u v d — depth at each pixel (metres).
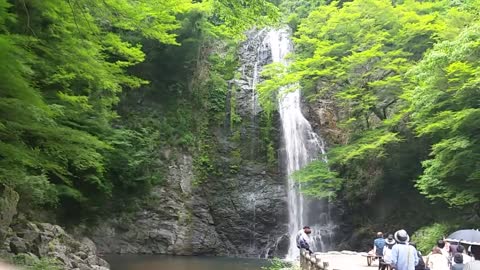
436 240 22.00
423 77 19.50
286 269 18.83
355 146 26.50
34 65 13.82
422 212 27.19
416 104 20.23
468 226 22.03
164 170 30.81
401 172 27.39
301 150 33.81
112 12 13.52
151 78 33.56
